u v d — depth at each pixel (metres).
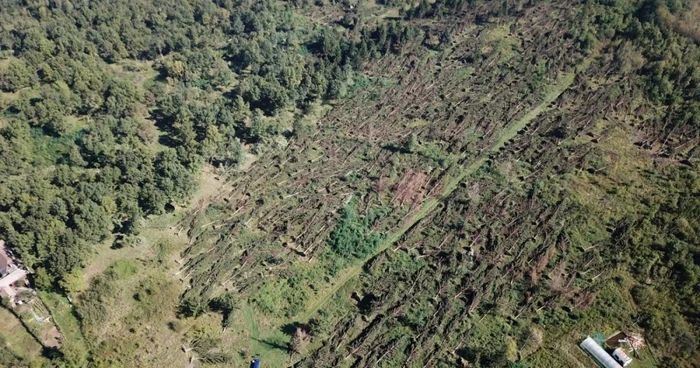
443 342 72.56
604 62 128.50
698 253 80.25
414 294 79.12
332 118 116.19
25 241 77.44
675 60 121.06
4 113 112.25
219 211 93.81
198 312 76.62
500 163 102.75
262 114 114.38
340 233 88.00
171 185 89.06
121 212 87.19
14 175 97.44
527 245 85.31
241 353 72.50
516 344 71.81
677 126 106.69
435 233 89.25
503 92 122.44
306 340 73.94
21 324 74.19
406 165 103.06
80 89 112.56
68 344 70.56
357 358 71.88
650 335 72.12
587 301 76.12
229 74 125.69
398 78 130.25
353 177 100.56
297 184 98.75
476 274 80.94
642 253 82.31
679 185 94.62
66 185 89.81
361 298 79.69
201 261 84.06
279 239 88.12
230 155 102.06
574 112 114.62
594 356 69.50
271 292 79.94
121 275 80.81
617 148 104.44
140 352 71.62
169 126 112.31
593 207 91.56
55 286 78.19
